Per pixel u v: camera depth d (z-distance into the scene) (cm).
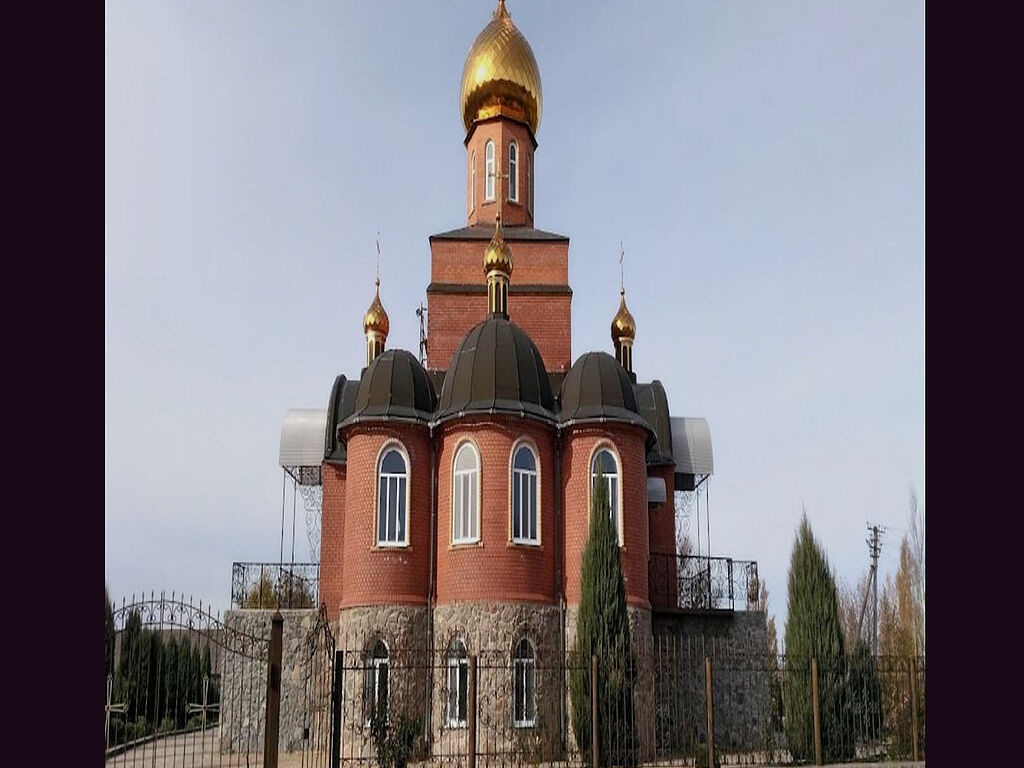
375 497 2372
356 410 2458
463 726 2178
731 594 2770
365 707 2203
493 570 2266
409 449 2406
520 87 3247
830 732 1881
